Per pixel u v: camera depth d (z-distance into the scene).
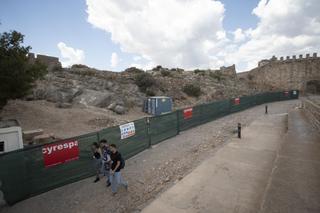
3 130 8.82
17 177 6.52
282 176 5.71
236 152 9.73
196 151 11.05
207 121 20.84
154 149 12.07
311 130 11.59
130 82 36.94
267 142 11.41
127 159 10.51
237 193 5.82
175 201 5.55
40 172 7.06
